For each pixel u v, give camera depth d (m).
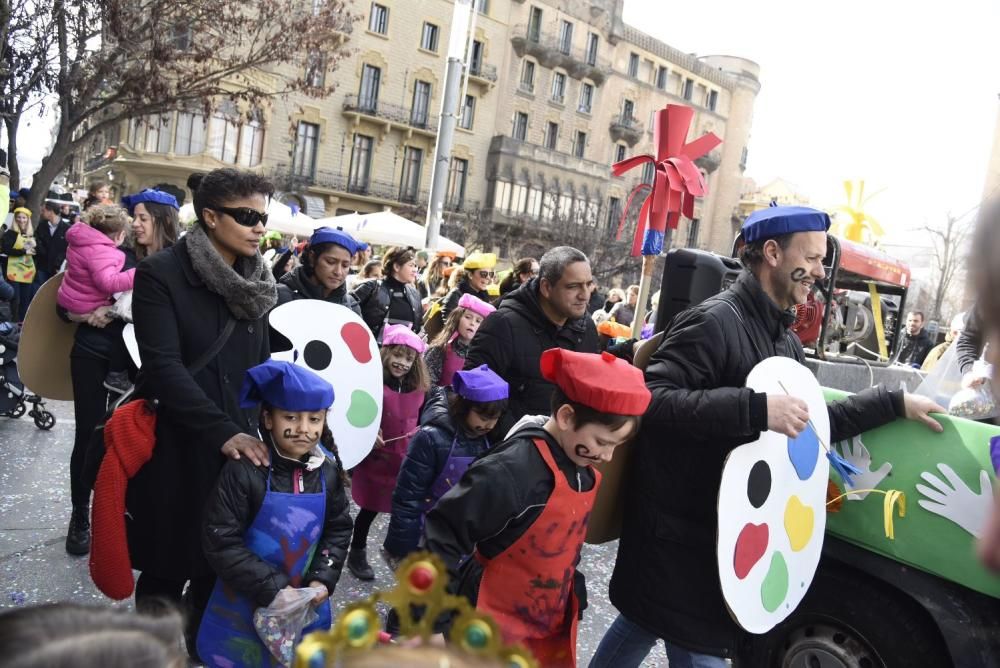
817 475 2.31
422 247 14.66
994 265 0.54
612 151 49.03
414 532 3.01
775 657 2.68
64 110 12.30
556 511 1.91
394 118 36.91
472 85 40.69
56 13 11.09
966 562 2.19
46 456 4.96
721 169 58.00
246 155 32.19
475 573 2.03
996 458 2.12
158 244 3.56
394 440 3.71
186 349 2.36
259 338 2.57
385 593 0.95
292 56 15.26
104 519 2.24
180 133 30.41
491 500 1.82
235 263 2.47
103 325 3.48
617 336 5.62
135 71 12.43
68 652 0.68
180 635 0.81
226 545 2.07
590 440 1.86
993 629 2.20
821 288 3.79
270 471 2.18
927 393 2.77
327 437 2.38
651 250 5.12
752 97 58.09
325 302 3.55
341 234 4.01
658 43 50.59
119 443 2.25
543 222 43.62
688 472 2.19
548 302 3.35
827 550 2.52
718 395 2.00
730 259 3.92
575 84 46.00
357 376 3.53
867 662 2.44
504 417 3.23
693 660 2.20
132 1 11.91
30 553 3.52
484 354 3.33
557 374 1.92
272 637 2.05
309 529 2.19
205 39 13.80
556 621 1.98
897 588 2.37
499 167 41.78
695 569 2.19
